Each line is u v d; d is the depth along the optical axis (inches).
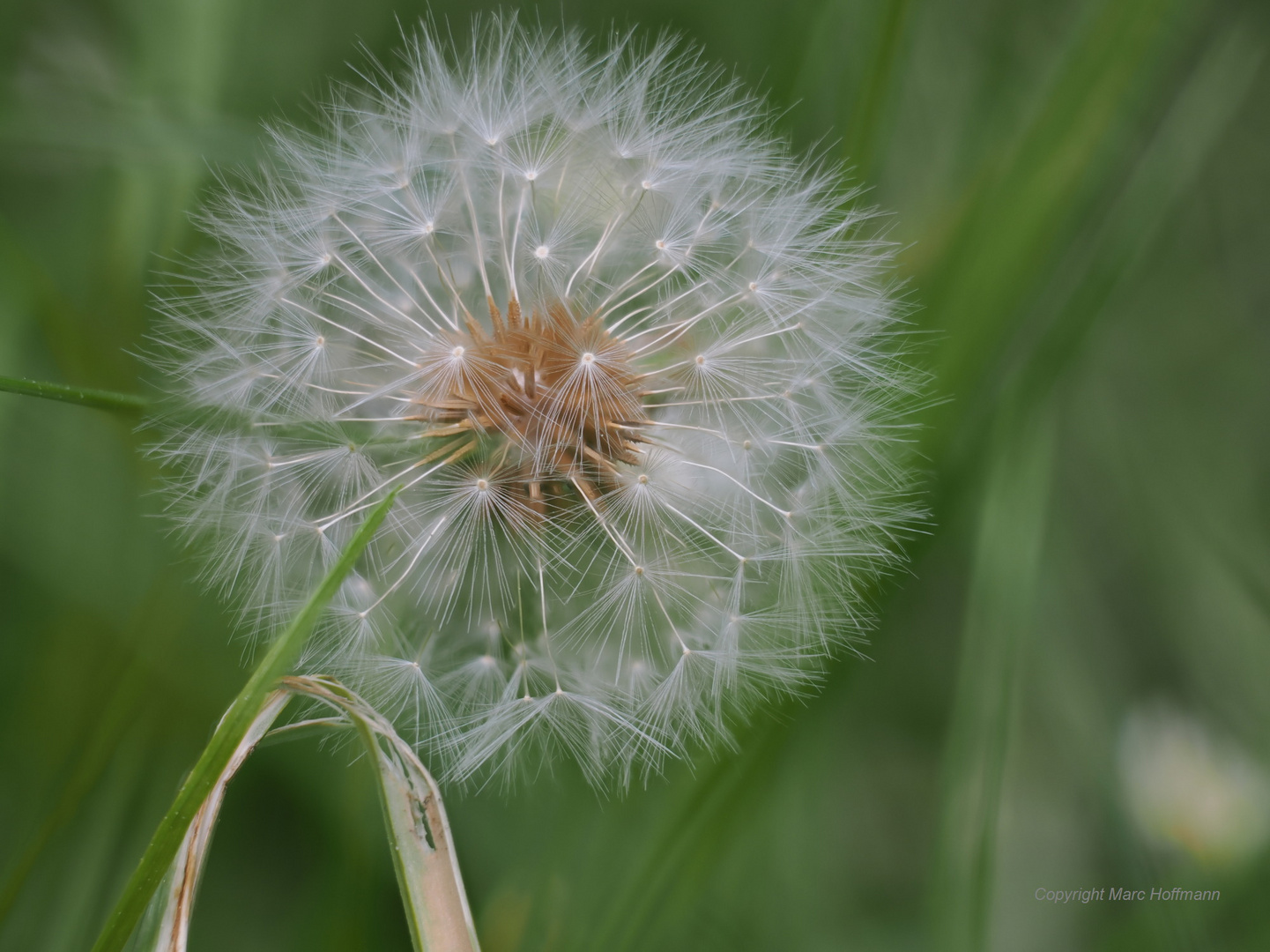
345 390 10.7
